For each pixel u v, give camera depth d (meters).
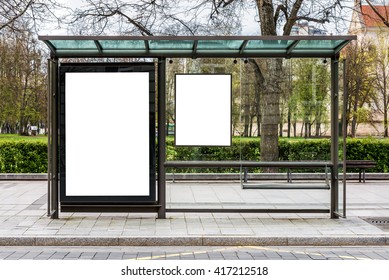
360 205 11.12
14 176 16.30
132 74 9.37
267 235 8.12
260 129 10.09
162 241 7.99
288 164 9.86
